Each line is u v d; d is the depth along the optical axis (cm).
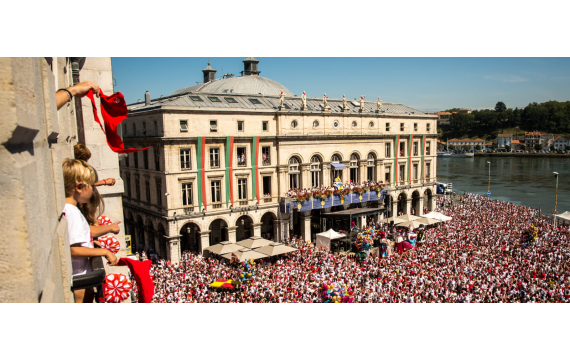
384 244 5878
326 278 4638
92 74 1727
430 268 5034
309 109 7369
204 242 6159
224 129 6297
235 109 6372
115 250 1298
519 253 5691
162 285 4528
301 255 5800
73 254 624
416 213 9519
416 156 9338
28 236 325
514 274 4791
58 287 458
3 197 311
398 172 8950
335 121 7694
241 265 4922
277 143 6912
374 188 7919
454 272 4856
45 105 472
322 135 7412
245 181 6650
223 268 5147
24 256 322
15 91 312
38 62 419
